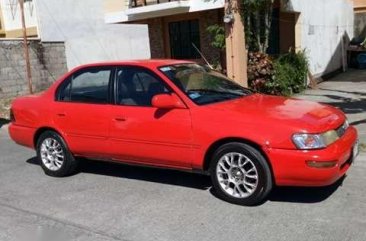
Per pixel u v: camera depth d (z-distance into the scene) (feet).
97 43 66.13
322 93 48.01
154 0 51.39
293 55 49.19
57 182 21.31
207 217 15.99
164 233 14.93
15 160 26.23
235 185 16.89
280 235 14.25
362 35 83.76
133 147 19.01
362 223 14.76
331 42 66.69
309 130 15.51
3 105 50.70
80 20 63.93
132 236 14.85
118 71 19.92
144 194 18.76
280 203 16.79
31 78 57.21
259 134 15.94
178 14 52.47
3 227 16.17
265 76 44.21
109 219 16.37
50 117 21.63
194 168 17.79
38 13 59.98
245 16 43.04
